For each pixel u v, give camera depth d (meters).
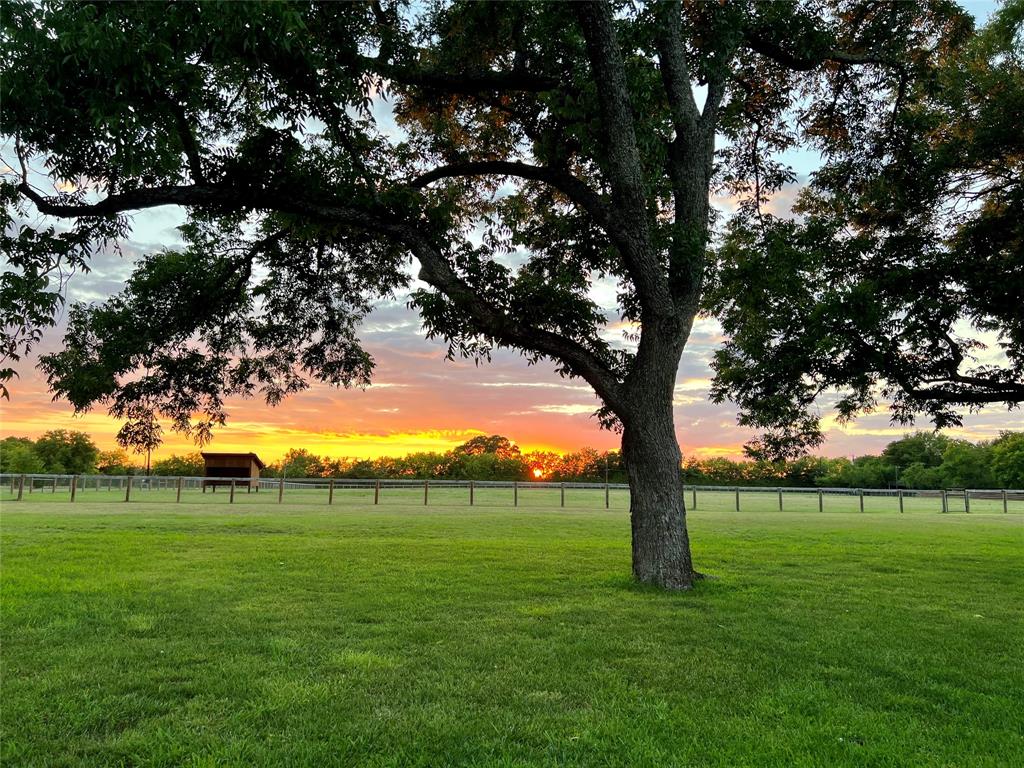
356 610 7.07
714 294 13.42
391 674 4.91
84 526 15.23
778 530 17.59
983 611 7.73
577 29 9.91
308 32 7.82
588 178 12.18
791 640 6.17
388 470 65.00
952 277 11.76
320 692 4.49
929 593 8.83
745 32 11.05
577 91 10.03
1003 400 12.02
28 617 6.53
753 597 8.25
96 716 4.04
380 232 9.58
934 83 12.16
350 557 10.99
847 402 13.67
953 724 4.12
